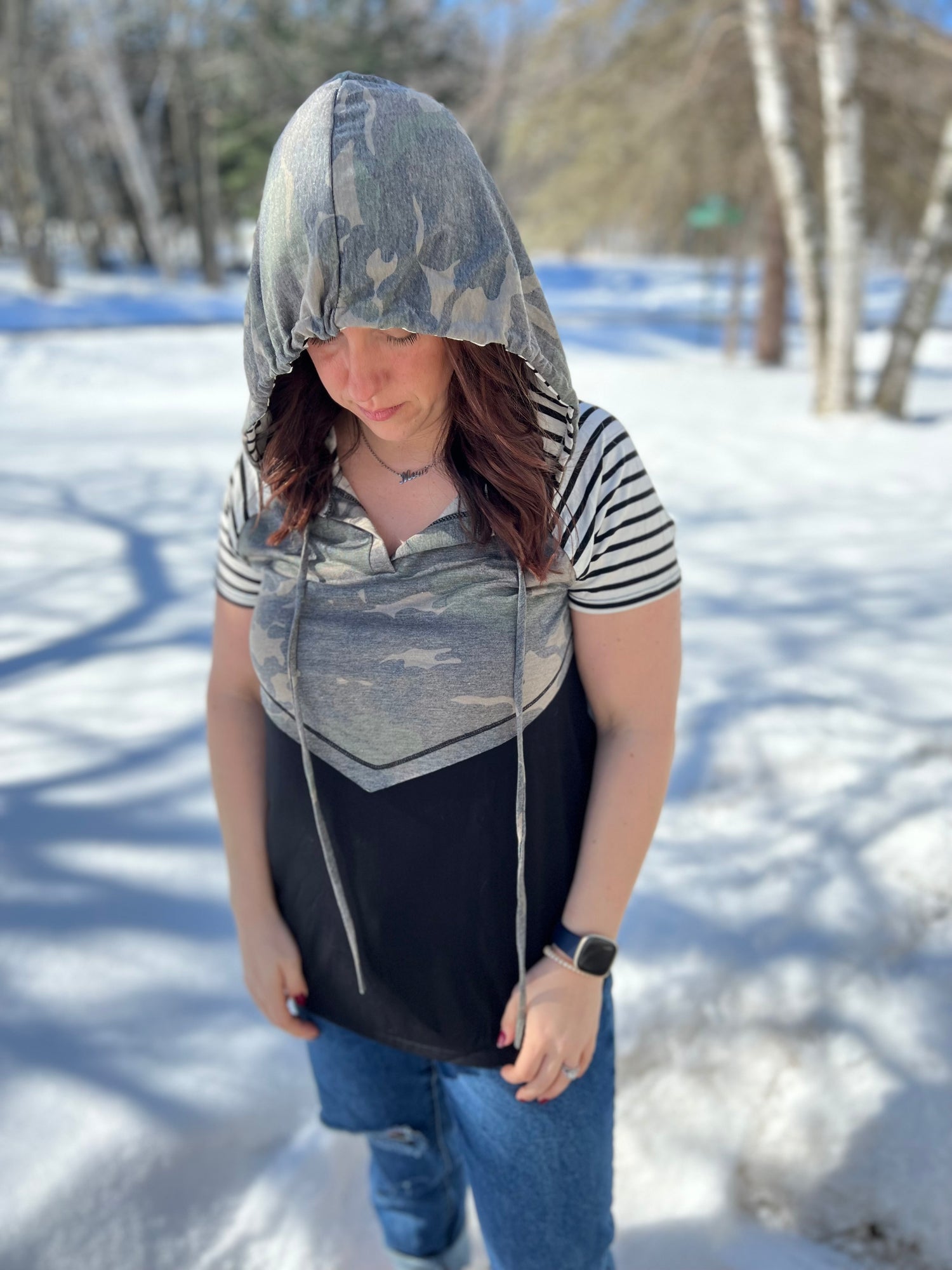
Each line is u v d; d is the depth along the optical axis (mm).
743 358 17438
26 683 3172
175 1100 1590
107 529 4906
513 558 939
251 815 1149
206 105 25969
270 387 938
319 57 25828
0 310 18531
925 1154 1563
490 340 832
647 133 14109
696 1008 1841
